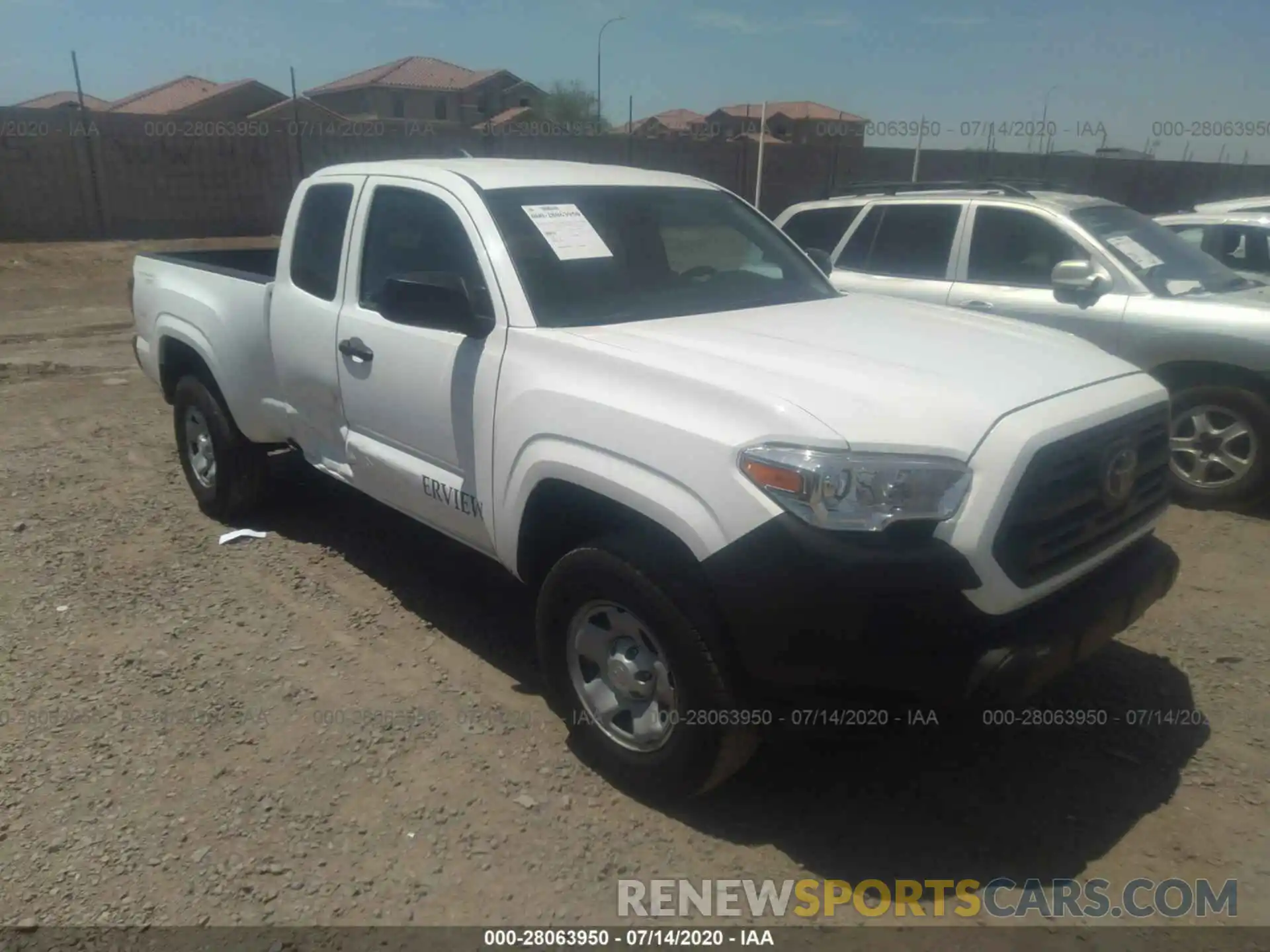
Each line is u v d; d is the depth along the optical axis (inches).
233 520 228.4
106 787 133.3
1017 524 109.4
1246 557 206.4
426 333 153.6
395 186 168.2
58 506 241.4
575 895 115.0
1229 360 222.4
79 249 876.6
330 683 159.6
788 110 2448.3
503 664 166.2
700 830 125.8
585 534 136.1
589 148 1171.9
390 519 231.8
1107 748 142.0
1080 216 251.0
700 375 119.3
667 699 123.9
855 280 281.3
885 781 135.8
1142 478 131.3
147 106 2159.2
